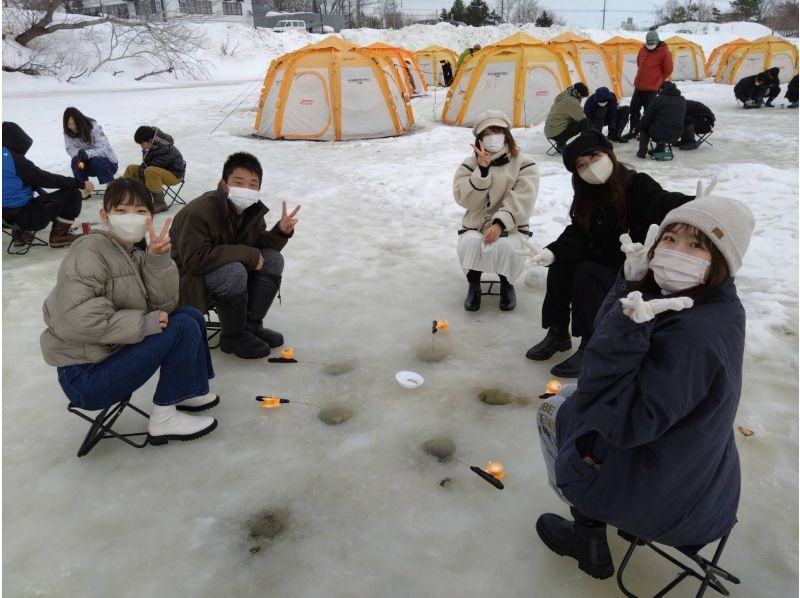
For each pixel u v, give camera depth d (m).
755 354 3.43
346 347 3.68
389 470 2.56
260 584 2.01
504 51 13.22
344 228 6.18
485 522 2.27
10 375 3.38
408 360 3.51
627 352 1.44
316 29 45.97
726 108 15.70
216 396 3.03
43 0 23.95
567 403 1.96
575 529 2.02
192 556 2.12
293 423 2.91
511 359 3.51
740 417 2.87
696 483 1.61
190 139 12.05
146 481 2.51
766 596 1.93
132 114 15.37
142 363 2.49
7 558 2.12
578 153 2.98
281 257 3.62
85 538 2.21
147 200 2.41
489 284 4.64
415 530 2.23
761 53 21.70
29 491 2.46
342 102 12.06
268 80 12.56
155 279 2.50
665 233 1.63
